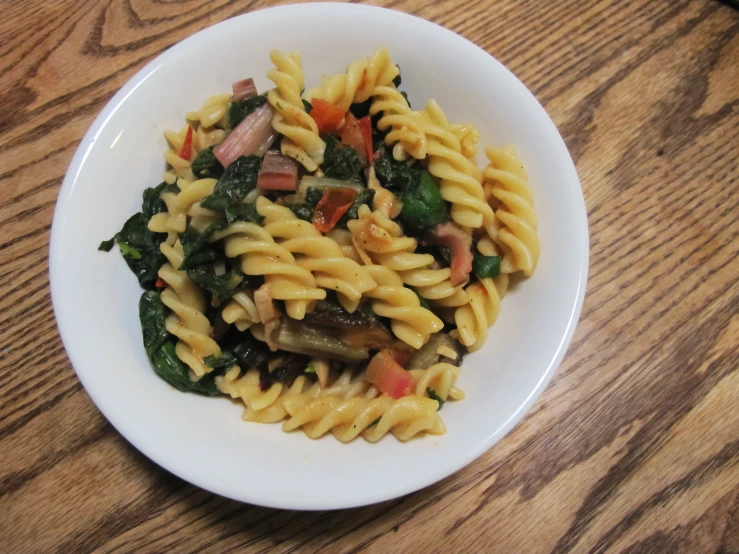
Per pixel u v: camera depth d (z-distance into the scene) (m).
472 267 0.23
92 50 0.28
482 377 0.22
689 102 0.29
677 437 0.25
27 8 0.29
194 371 0.22
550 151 0.23
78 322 0.20
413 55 0.25
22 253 0.25
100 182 0.22
